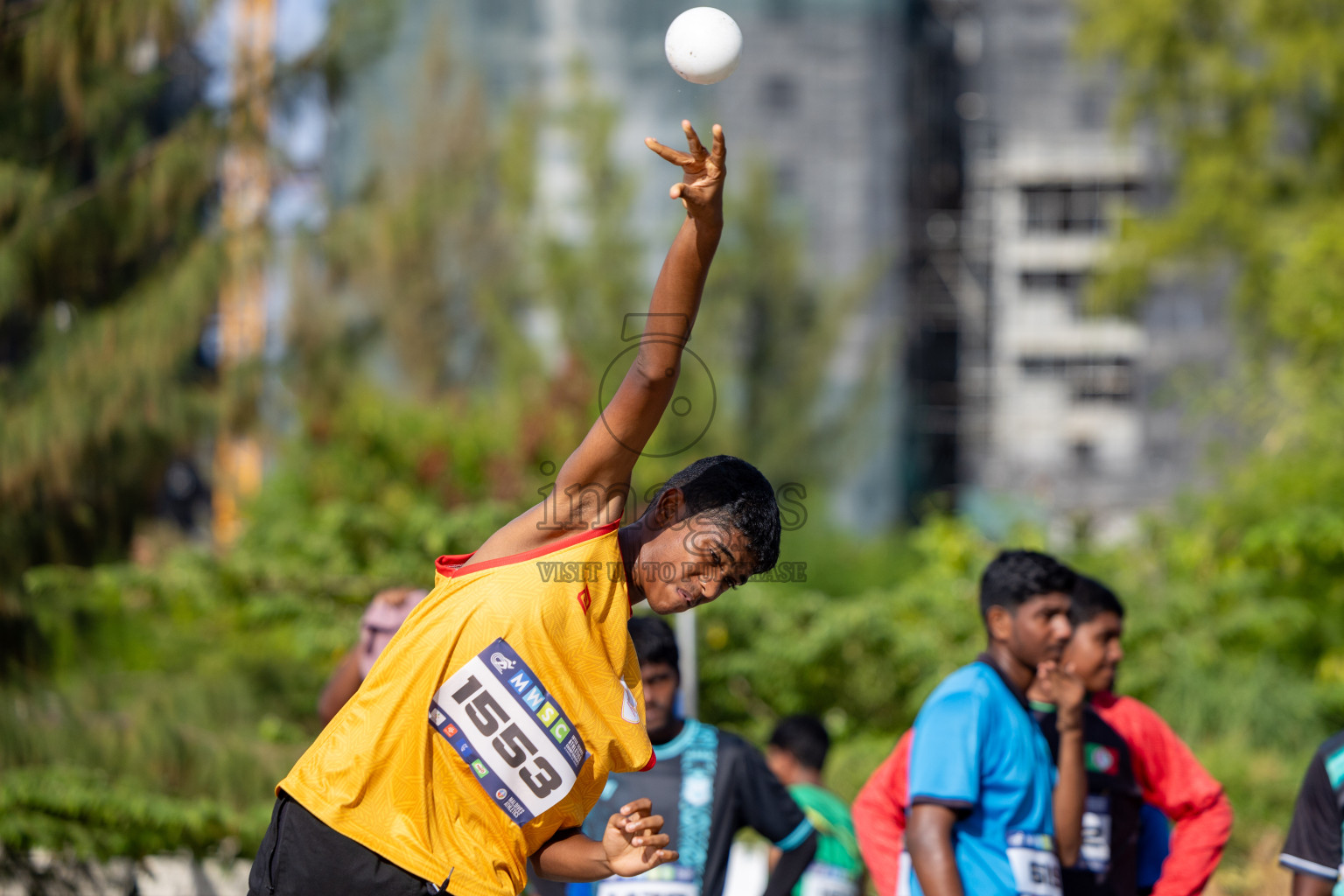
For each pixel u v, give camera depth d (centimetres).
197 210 2608
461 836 738
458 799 738
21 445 2341
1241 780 2608
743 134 9906
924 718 1080
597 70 8744
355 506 3281
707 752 1198
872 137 10112
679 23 730
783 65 10112
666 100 8862
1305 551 3391
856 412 8038
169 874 2067
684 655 1792
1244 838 2469
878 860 1176
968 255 13700
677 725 1213
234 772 2225
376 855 725
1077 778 1106
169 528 3256
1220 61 5697
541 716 737
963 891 1031
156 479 2658
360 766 733
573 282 6562
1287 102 5747
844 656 2750
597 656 754
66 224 2381
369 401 3916
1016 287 15275
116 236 2461
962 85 14250
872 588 4272
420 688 738
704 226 712
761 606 2753
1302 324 4294
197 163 2472
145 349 2388
